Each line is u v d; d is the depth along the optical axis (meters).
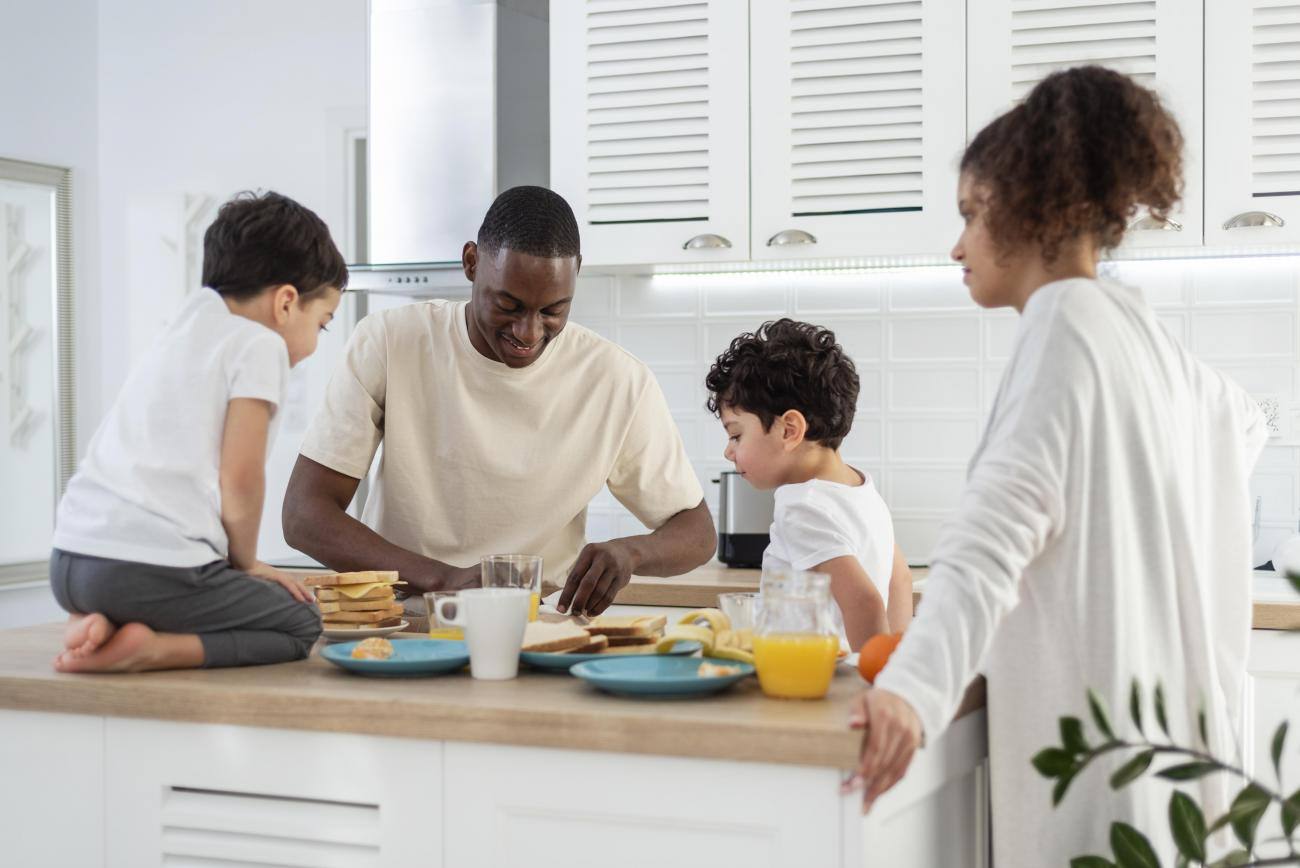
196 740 1.44
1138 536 1.32
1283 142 2.65
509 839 1.32
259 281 1.59
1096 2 2.72
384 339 2.25
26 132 4.05
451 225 3.03
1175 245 2.70
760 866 1.22
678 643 1.51
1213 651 1.46
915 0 2.82
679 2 2.96
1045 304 1.31
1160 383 1.36
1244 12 2.65
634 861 1.27
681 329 3.35
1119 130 1.31
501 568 1.66
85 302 4.22
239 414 1.51
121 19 4.20
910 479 3.21
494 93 3.00
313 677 1.48
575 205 3.04
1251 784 1.02
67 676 1.48
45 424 4.14
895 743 1.17
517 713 1.29
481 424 2.25
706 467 3.34
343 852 1.38
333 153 3.94
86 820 1.48
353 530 2.09
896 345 3.21
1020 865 1.33
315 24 3.96
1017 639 1.33
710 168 2.96
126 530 1.48
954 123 2.81
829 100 2.88
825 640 1.32
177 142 4.14
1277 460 2.95
